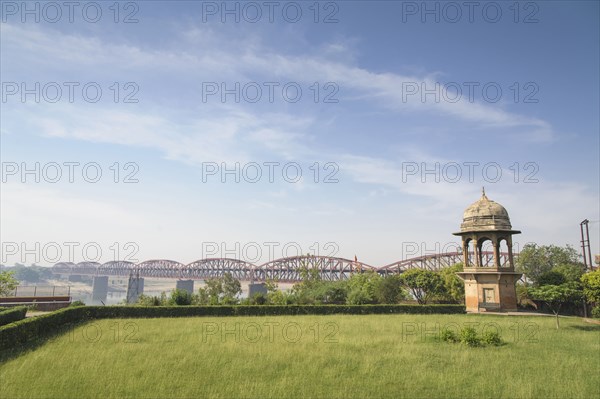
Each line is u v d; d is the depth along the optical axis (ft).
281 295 209.97
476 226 165.17
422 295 232.94
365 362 73.36
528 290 171.22
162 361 72.84
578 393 58.44
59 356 75.20
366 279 244.63
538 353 82.38
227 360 74.54
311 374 66.33
